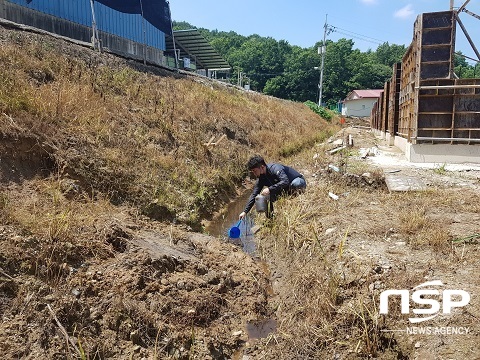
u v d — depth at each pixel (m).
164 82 12.24
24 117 5.12
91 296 3.32
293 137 16.55
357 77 65.25
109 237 4.14
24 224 3.67
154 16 14.07
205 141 9.93
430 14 8.95
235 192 9.30
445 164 8.47
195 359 3.17
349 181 7.45
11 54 7.20
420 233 4.54
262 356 3.32
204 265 4.50
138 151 7.03
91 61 9.86
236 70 70.44
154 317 3.33
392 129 13.90
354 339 3.09
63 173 5.00
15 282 3.05
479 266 3.66
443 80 9.01
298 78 65.38
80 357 2.75
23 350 2.60
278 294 4.44
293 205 6.19
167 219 6.00
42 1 11.65
